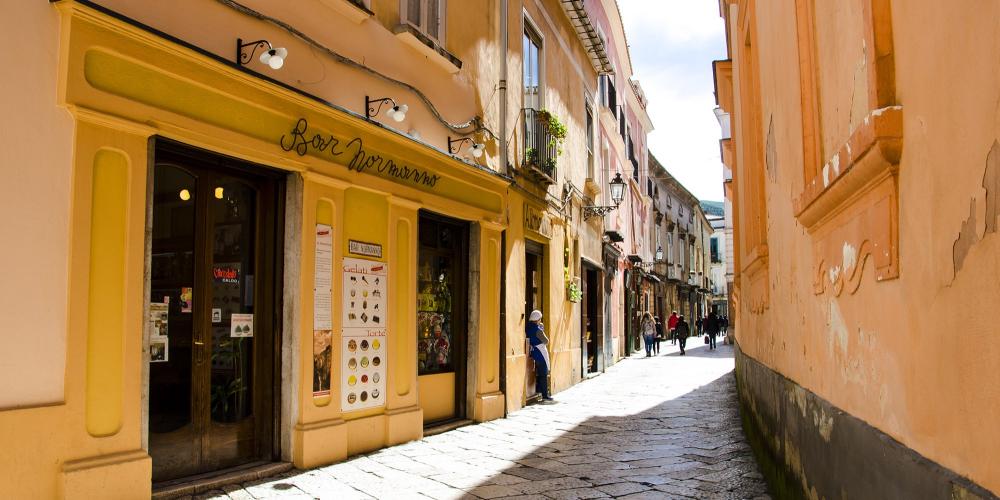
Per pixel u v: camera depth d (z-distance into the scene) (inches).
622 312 965.8
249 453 244.2
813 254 146.1
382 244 301.6
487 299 398.6
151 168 198.4
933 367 74.2
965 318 65.2
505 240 423.5
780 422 193.3
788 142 177.8
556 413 425.1
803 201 142.9
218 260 233.6
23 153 166.6
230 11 225.1
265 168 246.2
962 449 66.5
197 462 223.1
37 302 168.4
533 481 245.0
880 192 91.9
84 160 179.2
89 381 179.6
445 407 373.1
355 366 280.8
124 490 183.8
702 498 222.7
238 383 240.7
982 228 60.8
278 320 253.4
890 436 91.2
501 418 402.6
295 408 250.1
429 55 341.4
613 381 637.9
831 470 123.6
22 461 163.3
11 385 162.7
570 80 609.0
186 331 221.0
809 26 148.1
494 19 426.9
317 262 260.2
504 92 431.8
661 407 451.2
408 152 319.3
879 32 87.9
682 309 1775.3
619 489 234.8
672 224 1631.4
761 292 251.4
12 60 164.9
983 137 60.1
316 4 265.0
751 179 281.3
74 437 174.1
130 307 189.3
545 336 483.8
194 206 226.1
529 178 470.9
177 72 204.4
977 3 60.5
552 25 553.6
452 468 263.4
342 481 235.0
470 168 376.2
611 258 843.4
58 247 173.3
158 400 210.5
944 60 68.7
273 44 242.5
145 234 195.0
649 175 1316.4
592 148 713.0
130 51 190.4
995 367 58.9
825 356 134.0
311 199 258.2
